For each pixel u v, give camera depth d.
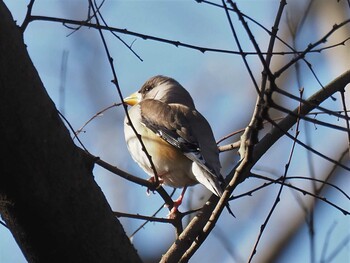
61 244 7.05
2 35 6.45
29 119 6.65
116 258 7.21
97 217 7.11
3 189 6.81
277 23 8.42
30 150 6.70
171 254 8.89
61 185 6.89
